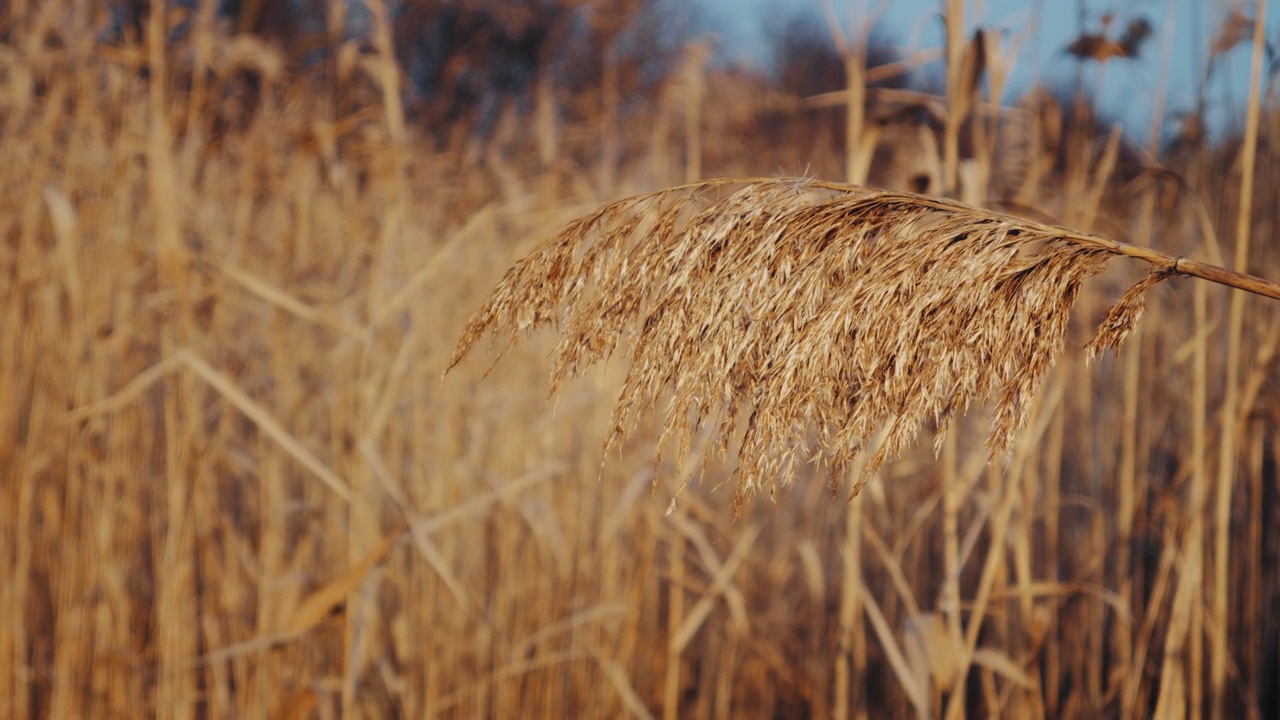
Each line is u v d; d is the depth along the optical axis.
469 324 1.37
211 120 3.64
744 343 1.24
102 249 3.48
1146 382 3.14
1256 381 2.42
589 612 3.19
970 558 3.88
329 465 3.64
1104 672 3.35
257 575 3.47
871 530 2.66
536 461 3.72
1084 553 3.46
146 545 3.78
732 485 4.16
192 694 3.20
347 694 2.77
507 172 4.00
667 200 1.33
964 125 2.71
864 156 2.49
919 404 1.20
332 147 3.52
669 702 3.18
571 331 1.33
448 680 3.43
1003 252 1.20
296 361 3.75
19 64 3.54
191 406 3.20
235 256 3.64
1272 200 3.09
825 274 1.24
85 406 3.36
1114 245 1.17
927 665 2.47
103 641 3.31
